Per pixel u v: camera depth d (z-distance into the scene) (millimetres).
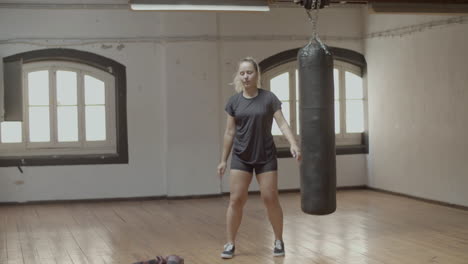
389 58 10023
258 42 10469
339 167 10766
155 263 4969
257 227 7320
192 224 7730
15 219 8414
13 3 9789
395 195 9914
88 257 5984
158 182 10211
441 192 8844
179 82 10141
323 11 10672
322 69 4812
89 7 9984
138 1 7125
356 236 6664
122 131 10109
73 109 10117
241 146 5586
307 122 4844
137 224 7828
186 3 7227
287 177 10609
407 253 5805
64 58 10008
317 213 4871
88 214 8750
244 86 5578
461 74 8336
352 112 10898
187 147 10180
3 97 9633
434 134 8953
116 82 10109
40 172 9891
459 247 6031
